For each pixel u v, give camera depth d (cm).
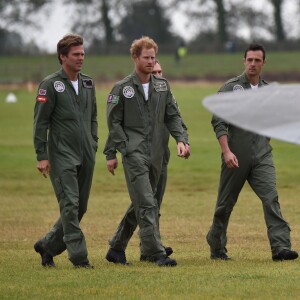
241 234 3294
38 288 2152
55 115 2477
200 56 19512
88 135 2494
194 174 5381
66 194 2439
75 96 2480
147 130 2534
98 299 2023
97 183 5044
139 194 2488
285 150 6425
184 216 3822
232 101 1357
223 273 2334
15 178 5331
